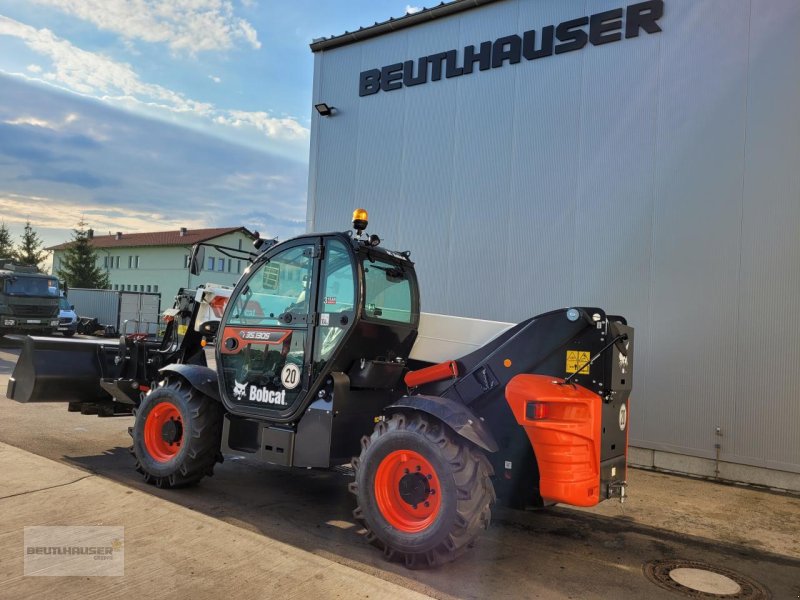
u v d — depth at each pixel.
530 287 7.36
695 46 6.36
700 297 6.20
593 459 3.57
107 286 41.88
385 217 8.77
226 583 2.98
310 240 4.41
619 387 3.88
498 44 7.79
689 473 6.16
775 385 5.75
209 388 4.70
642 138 6.64
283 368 4.34
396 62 8.80
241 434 4.65
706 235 6.21
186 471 4.66
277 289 4.52
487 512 3.48
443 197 8.20
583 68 7.10
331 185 9.45
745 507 5.13
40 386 5.64
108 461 5.55
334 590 2.95
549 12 7.38
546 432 3.51
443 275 8.12
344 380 4.20
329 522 4.25
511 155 7.61
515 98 7.62
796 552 4.11
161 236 51.00
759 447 5.80
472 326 4.55
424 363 4.71
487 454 3.99
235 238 47.34
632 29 6.74
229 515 4.29
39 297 18.89
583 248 6.98
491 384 3.99
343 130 9.37
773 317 5.80
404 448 3.55
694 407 6.17
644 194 6.60
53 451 5.80
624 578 3.54
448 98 8.24
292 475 5.58
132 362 5.95
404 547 3.46
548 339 3.86
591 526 4.53
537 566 3.66
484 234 7.78
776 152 5.88
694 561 3.87
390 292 4.57
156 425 4.98
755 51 6.03
